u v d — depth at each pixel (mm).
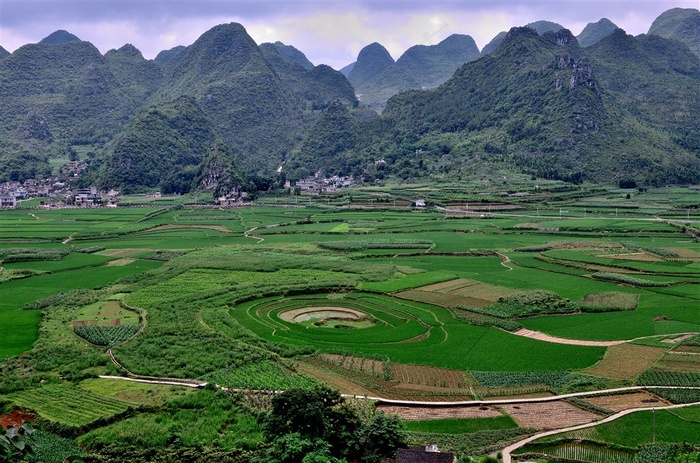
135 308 125188
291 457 62781
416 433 72062
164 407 79438
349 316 123188
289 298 137000
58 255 184875
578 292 137250
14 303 130750
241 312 125688
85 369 92250
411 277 154250
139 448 69812
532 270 163875
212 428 74000
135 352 99000
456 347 103062
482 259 181250
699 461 65812
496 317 119188
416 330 112688
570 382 87312
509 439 70938
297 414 67438
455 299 132750
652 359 95688
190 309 124625
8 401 80000
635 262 168000
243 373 91125
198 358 96750
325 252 192500
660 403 80750
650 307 124812
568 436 71562
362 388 86000
